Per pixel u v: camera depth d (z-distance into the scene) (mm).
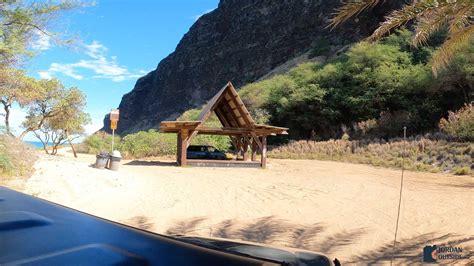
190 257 1080
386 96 38156
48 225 1302
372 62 42188
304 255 2619
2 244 1037
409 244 6008
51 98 23578
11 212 1441
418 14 6961
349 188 12109
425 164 19500
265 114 46281
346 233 6719
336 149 29719
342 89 42625
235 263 1073
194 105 142500
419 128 33344
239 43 129625
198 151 24359
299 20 107750
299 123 44375
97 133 42438
